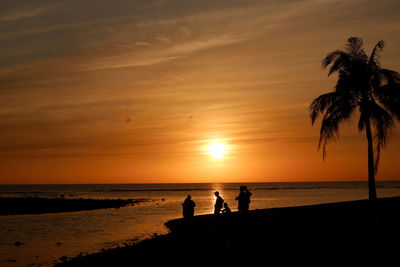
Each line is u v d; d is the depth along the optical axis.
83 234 31.61
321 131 29.03
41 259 21.23
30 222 42.44
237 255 15.94
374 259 13.55
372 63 27.98
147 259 17.44
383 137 27.67
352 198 85.56
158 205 74.69
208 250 17.77
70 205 72.69
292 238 18.27
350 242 16.31
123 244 25.83
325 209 26.78
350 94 28.20
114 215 51.78
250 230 21.92
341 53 28.30
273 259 14.60
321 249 15.50
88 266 17.41
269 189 190.88
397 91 27.06
